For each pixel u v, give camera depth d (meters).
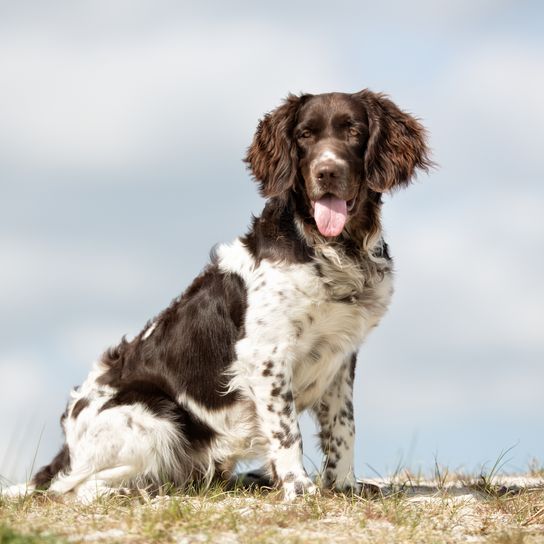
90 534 7.14
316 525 7.88
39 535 6.27
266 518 7.89
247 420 10.16
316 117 10.29
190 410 10.32
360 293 9.97
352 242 10.13
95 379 10.79
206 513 7.84
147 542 6.88
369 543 7.23
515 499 9.38
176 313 10.58
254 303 9.88
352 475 10.35
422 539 7.52
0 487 10.28
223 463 10.45
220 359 10.16
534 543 7.47
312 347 10.07
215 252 10.60
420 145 10.75
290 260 9.79
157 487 10.18
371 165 10.35
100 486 9.95
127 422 10.05
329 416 10.48
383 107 10.70
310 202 9.98
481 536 7.90
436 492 10.33
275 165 10.42
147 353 10.60
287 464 9.74
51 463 10.78
